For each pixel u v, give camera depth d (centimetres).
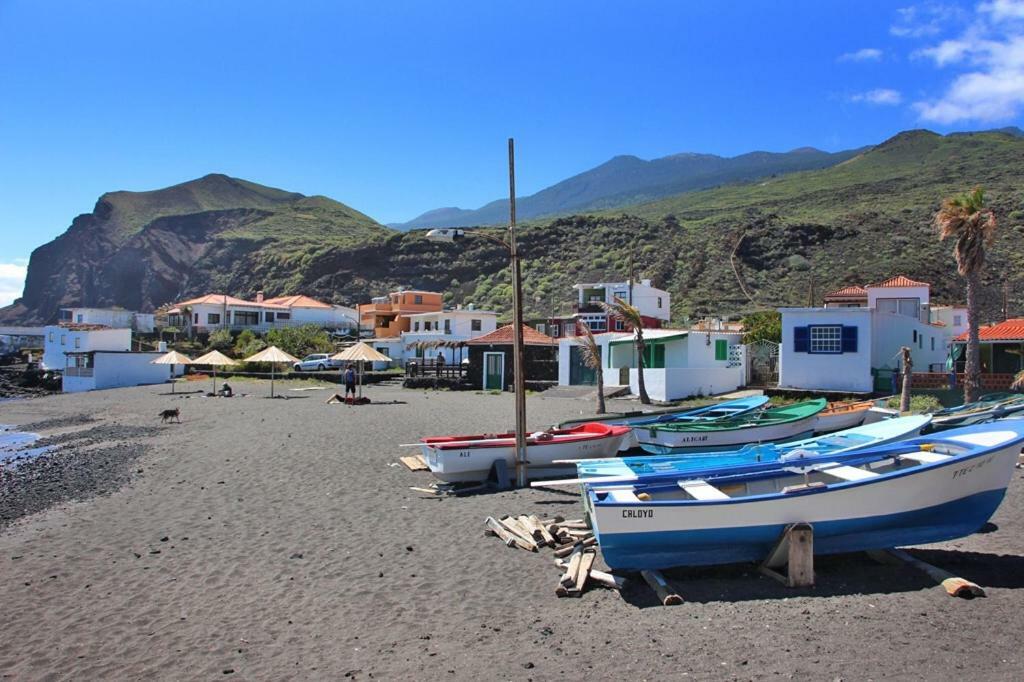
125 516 1355
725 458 1202
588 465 1154
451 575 961
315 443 2116
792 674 649
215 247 16050
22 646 790
